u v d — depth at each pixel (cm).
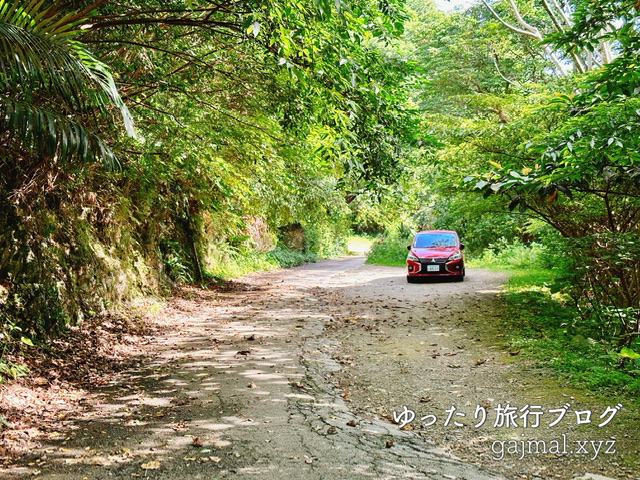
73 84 373
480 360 625
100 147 406
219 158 1098
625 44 620
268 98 773
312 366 646
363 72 657
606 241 718
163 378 598
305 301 1231
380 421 455
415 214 3022
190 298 1238
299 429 434
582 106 637
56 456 383
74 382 582
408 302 1138
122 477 348
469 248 2705
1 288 657
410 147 816
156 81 675
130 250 1098
